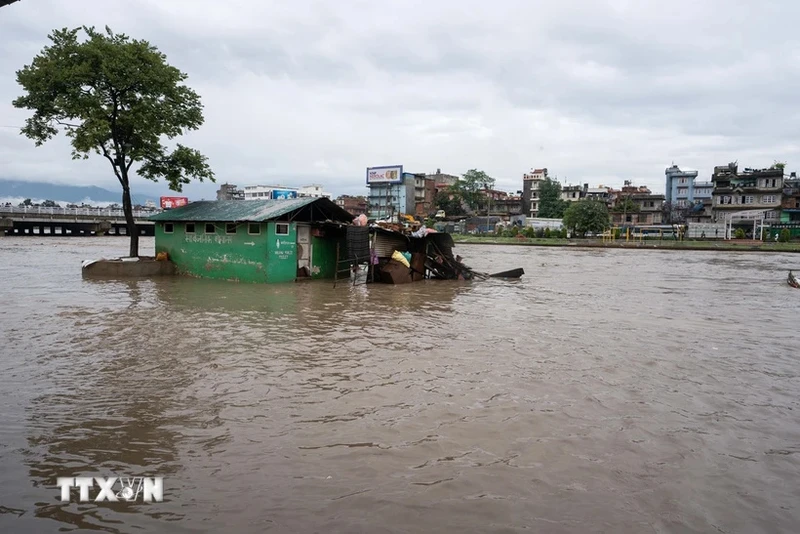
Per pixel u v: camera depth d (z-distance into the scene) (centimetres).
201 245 2266
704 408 713
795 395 777
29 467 517
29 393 729
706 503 471
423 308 1538
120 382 782
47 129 2277
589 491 486
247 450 558
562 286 2239
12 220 6219
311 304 1556
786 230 6069
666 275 2816
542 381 817
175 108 2433
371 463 531
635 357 984
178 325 1208
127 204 2464
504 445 580
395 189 8856
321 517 436
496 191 10800
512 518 439
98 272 2273
